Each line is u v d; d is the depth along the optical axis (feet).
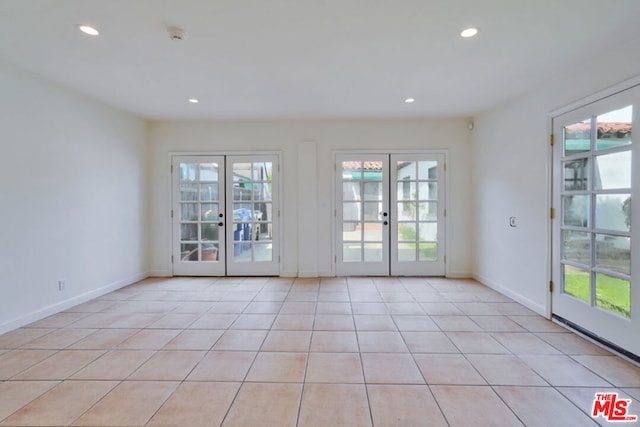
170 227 16.39
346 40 8.17
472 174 15.88
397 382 6.95
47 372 7.36
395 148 16.02
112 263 13.88
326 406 6.17
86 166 12.48
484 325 10.03
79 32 7.76
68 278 11.66
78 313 11.15
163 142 16.26
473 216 15.85
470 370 7.42
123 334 9.43
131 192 15.08
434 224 16.19
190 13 6.98
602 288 8.60
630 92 7.77
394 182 16.14
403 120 15.93
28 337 9.20
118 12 6.93
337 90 11.73
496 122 13.69
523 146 11.86
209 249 16.61
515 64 9.43
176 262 16.52
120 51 8.73
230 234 16.43
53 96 11.05
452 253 16.10
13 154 9.73
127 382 6.97
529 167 11.53
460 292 13.56
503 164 13.19
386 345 8.68
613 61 8.29
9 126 9.60
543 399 6.35
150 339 9.09
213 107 13.78
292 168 16.21
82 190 12.30
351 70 9.98
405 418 5.84
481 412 5.98
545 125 10.69
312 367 7.57
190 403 6.27
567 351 8.32
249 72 10.12
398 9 6.87
